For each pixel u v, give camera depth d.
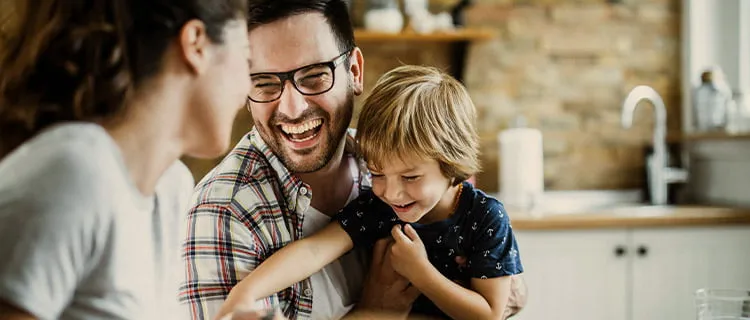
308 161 1.11
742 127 2.95
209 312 1.09
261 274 1.06
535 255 2.58
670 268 2.63
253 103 1.08
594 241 2.60
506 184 2.98
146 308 0.78
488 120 3.20
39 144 0.68
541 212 2.76
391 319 1.15
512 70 3.21
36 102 0.72
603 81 3.24
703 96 3.04
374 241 1.21
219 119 0.80
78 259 0.67
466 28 3.17
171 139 0.78
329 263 1.18
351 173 1.28
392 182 1.13
